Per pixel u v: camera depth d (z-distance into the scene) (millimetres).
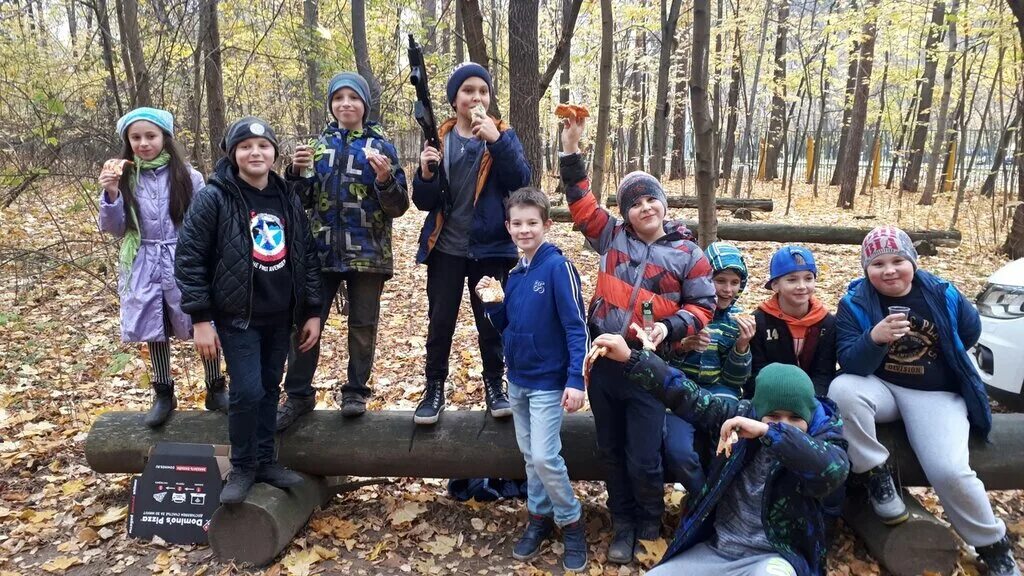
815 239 9320
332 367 5074
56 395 4562
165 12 6488
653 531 2883
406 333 5746
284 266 2803
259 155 2711
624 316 2689
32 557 2914
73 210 5445
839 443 2279
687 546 2480
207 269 2689
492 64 15117
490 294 2854
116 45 6926
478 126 2809
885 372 2812
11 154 5457
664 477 2986
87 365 5062
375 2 9297
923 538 2607
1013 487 2861
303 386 3250
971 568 2713
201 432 3170
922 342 2771
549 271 2693
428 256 3094
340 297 6281
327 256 3014
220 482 2992
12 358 5109
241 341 2727
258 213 2750
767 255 8664
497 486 3424
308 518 3115
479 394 4547
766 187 21078
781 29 18594
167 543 2994
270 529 2801
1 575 2775
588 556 2869
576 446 3076
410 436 3127
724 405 2424
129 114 3172
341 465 3148
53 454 3805
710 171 5043
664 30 10445
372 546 2982
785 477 2307
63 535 3070
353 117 3053
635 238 2793
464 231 3027
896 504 2623
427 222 3072
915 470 2820
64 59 7242
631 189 2734
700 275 2656
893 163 20000
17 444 3861
